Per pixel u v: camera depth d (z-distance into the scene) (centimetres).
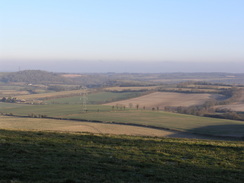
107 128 8512
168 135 7550
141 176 1727
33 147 2281
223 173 1948
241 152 2636
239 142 3544
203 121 10056
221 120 10412
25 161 1844
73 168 1769
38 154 2067
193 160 2264
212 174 1903
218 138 7062
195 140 3519
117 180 1591
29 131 3356
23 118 10700
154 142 2984
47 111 12531
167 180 1678
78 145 2533
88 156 2136
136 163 2017
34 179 1502
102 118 10525
